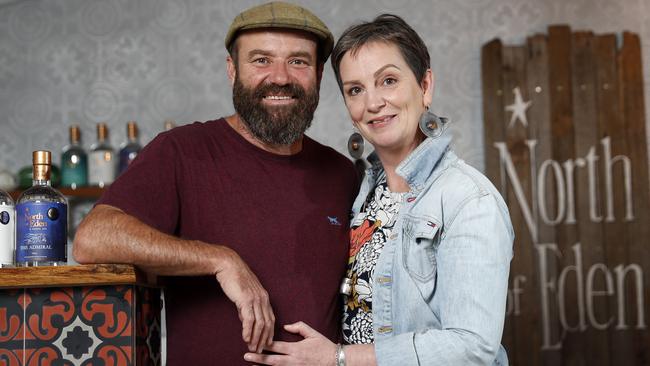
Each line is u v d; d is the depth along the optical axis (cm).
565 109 331
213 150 167
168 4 348
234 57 174
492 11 340
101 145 325
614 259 326
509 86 332
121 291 139
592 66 332
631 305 324
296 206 168
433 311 149
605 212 328
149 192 155
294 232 165
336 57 160
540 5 339
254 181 167
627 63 331
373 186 171
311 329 146
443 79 338
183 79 344
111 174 317
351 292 165
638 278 324
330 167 179
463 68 338
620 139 329
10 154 347
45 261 146
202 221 161
